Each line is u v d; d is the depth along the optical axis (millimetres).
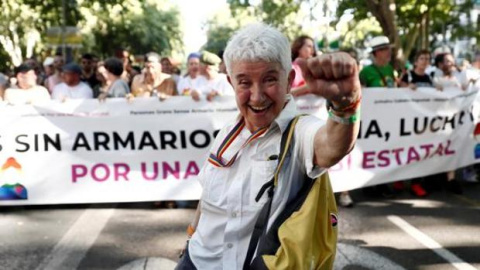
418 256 3885
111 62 5996
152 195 5148
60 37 16812
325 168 1432
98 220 4863
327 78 1161
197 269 1715
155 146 5094
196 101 5043
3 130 5000
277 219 1516
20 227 4656
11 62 27344
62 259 3887
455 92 5570
